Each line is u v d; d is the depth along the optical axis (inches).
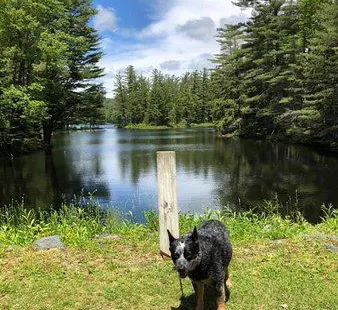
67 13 1574.8
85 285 235.9
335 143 1384.1
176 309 208.8
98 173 1095.0
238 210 650.2
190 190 820.0
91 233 345.4
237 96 2348.7
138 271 254.4
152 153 1574.8
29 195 813.2
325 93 1342.3
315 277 239.8
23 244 321.1
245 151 1504.7
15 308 210.5
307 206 661.9
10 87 1051.3
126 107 5083.7
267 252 287.3
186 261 173.5
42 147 1772.9
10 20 1051.9
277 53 1891.0
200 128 3998.5
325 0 1845.5
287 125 1786.4
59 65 1254.9
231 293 221.0
